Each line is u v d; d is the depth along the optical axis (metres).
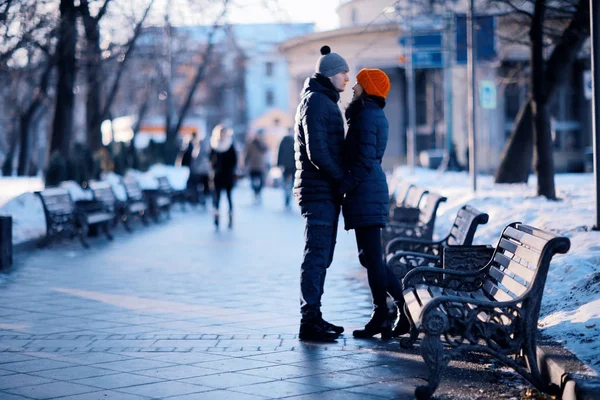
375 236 11.14
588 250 12.70
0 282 16.69
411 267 12.79
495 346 8.30
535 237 8.70
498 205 20.28
